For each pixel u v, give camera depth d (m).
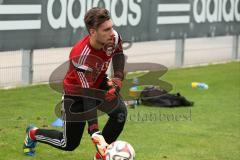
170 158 18.62
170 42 49.22
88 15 14.01
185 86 32.81
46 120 23.48
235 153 19.48
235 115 25.83
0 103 26.33
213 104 28.14
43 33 30.08
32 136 17.22
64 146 15.85
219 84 34.12
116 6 33.81
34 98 27.84
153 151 19.38
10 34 28.44
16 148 19.09
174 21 38.53
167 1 37.72
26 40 29.33
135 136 21.31
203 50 48.78
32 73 31.00
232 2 43.81
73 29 31.69
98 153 15.20
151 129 22.50
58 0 30.55
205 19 41.28
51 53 35.78
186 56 45.09
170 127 22.97
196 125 23.53
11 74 32.06
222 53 48.00
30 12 29.20
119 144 14.16
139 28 35.72
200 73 37.94
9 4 28.12
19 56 34.94
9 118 23.53
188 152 19.41
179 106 27.14
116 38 14.52
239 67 41.72
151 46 46.62
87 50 14.27
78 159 18.22
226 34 43.75
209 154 19.25
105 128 15.53
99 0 32.75
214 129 22.94
